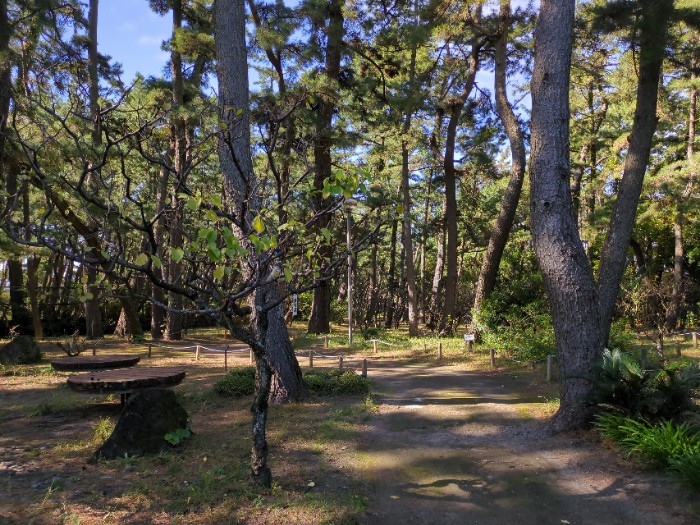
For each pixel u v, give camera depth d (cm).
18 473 545
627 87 1598
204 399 902
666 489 480
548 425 693
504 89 1753
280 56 2005
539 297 1672
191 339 2266
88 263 382
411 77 1952
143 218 399
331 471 555
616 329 1316
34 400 938
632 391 626
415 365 1405
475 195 3025
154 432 608
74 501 468
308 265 517
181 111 1178
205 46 1647
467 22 1738
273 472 548
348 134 1939
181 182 438
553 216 704
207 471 538
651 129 823
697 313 2256
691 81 1683
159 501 466
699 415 636
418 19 1483
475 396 941
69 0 1545
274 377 884
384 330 2938
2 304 2509
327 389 937
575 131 2567
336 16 1872
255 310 513
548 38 717
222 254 398
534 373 1154
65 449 630
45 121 1230
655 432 550
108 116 562
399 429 721
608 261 812
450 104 2123
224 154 793
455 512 461
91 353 1638
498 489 510
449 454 611
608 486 504
